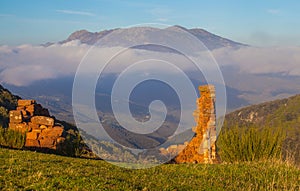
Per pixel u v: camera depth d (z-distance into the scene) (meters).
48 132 20.92
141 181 12.45
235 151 17.47
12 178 10.57
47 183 10.37
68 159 16.00
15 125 21.27
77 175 11.59
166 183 12.51
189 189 12.04
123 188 10.81
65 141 20.39
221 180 13.62
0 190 9.46
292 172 14.88
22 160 13.77
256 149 17.31
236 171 15.03
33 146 20.27
